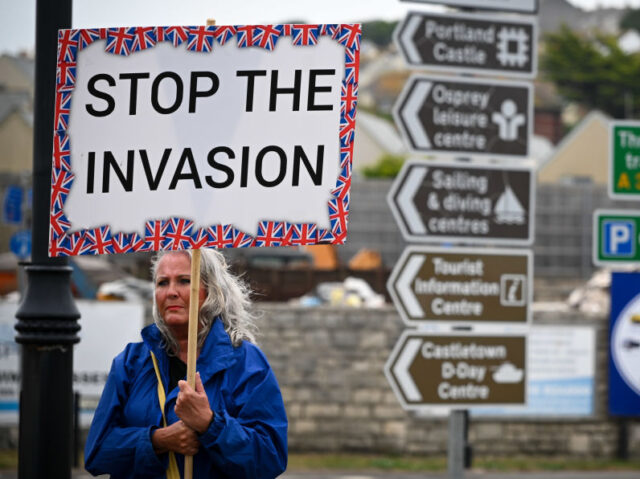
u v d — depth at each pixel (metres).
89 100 4.80
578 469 16.34
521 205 9.65
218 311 4.71
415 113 9.48
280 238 4.70
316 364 17.11
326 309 17.12
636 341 16.95
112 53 4.80
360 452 17.08
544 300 31.02
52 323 5.95
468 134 9.59
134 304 16.55
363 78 105.00
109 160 4.77
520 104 9.67
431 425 17.11
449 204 9.53
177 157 4.74
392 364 9.48
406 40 9.47
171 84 4.77
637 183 11.69
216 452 4.40
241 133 4.74
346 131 4.71
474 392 9.61
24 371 5.96
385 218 34.59
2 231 35.31
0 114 46.81
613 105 83.88
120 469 4.56
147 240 4.72
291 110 4.73
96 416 4.66
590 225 35.09
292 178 4.71
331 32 4.74
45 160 6.02
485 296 9.62
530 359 17.17
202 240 4.70
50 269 6.00
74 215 4.77
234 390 4.58
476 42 9.60
